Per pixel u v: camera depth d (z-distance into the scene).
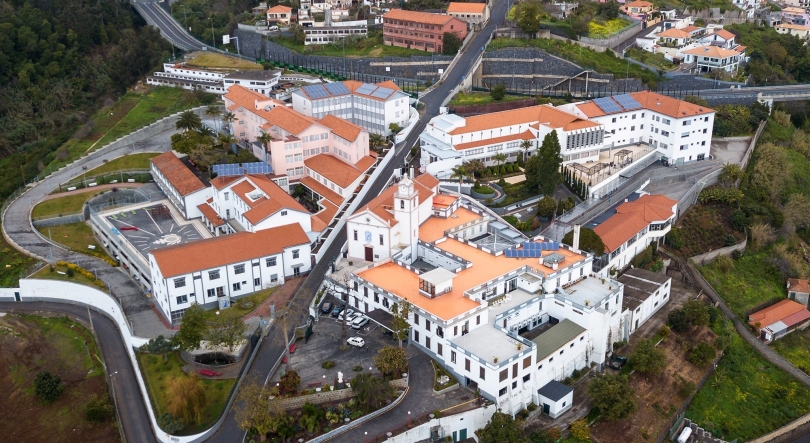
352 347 134.25
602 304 138.38
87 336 153.25
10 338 155.75
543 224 175.12
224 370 130.75
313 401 120.88
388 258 152.62
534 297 140.00
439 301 133.12
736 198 192.50
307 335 137.75
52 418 133.50
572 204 179.50
